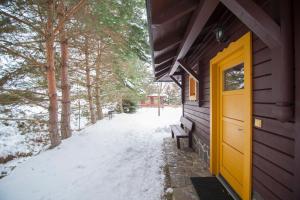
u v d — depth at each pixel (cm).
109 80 1173
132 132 830
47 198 293
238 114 259
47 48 555
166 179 346
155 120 1273
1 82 554
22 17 510
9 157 601
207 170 358
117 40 621
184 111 666
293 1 126
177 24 234
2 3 447
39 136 809
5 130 810
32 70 591
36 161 447
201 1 170
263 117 179
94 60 1059
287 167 146
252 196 202
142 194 298
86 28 573
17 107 660
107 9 496
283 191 151
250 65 198
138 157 482
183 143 585
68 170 398
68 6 549
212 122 337
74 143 597
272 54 140
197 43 388
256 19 126
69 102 686
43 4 480
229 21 252
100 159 468
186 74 617
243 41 211
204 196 264
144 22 603
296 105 128
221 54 283
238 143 259
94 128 905
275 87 138
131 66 941
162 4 165
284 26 126
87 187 324
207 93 378
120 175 371
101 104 1394
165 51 355
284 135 149
